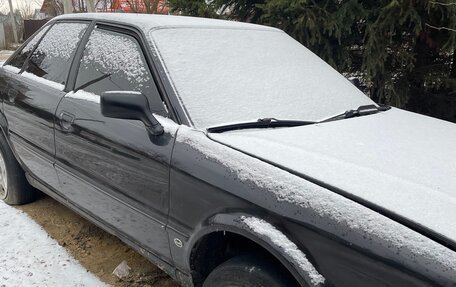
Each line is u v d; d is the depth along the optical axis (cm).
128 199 252
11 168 388
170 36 266
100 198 278
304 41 554
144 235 249
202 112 231
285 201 176
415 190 168
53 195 345
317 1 554
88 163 281
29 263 310
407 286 143
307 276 165
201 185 204
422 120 276
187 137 218
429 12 495
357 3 520
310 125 244
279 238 174
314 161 191
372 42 527
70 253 328
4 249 326
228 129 227
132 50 269
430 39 546
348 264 158
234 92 250
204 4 617
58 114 304
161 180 225
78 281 293
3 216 381
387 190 168
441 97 598
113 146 254
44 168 337
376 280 150
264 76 272
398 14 508
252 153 198
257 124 234
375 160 196
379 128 246
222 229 195
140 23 274
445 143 228
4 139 390
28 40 405
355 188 170
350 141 219
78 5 1852
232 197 191
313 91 279
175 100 234
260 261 191
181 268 228
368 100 305
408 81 586
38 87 338
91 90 290
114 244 343
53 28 371
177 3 627
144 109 224
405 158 201
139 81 255
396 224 152
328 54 550
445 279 136
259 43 301
